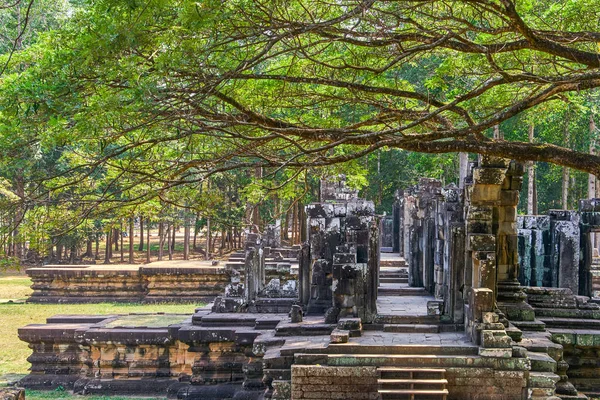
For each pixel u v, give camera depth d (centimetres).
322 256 2348
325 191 2934
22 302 4028
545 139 4791
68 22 1730
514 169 2102
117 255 6438
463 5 1766
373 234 2073
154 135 1606
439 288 2339
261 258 2606
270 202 5388
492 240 1861
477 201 1894
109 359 2392
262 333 2172
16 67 1623
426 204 2631
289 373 1816
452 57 1972
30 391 2403
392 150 5116
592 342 1981
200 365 2289
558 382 1828
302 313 2241
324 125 2064
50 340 2450
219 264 4091
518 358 1698
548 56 1892
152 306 3794
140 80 1316
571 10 1838
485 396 1697
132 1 1315
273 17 1501
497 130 3753
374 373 1711
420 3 1580
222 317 2378
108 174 2011
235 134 1480
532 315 2052
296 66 1925
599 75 1426
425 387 1667
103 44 1311
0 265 1522
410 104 2300
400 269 3058
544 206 5862
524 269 2708
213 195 1762
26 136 1364
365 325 2000
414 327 1966
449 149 1484
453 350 1747
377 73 1587
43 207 1867
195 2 1332
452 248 1997
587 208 2677
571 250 2653
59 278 4000
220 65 1490
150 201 1788
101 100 1282
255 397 2152
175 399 2298
